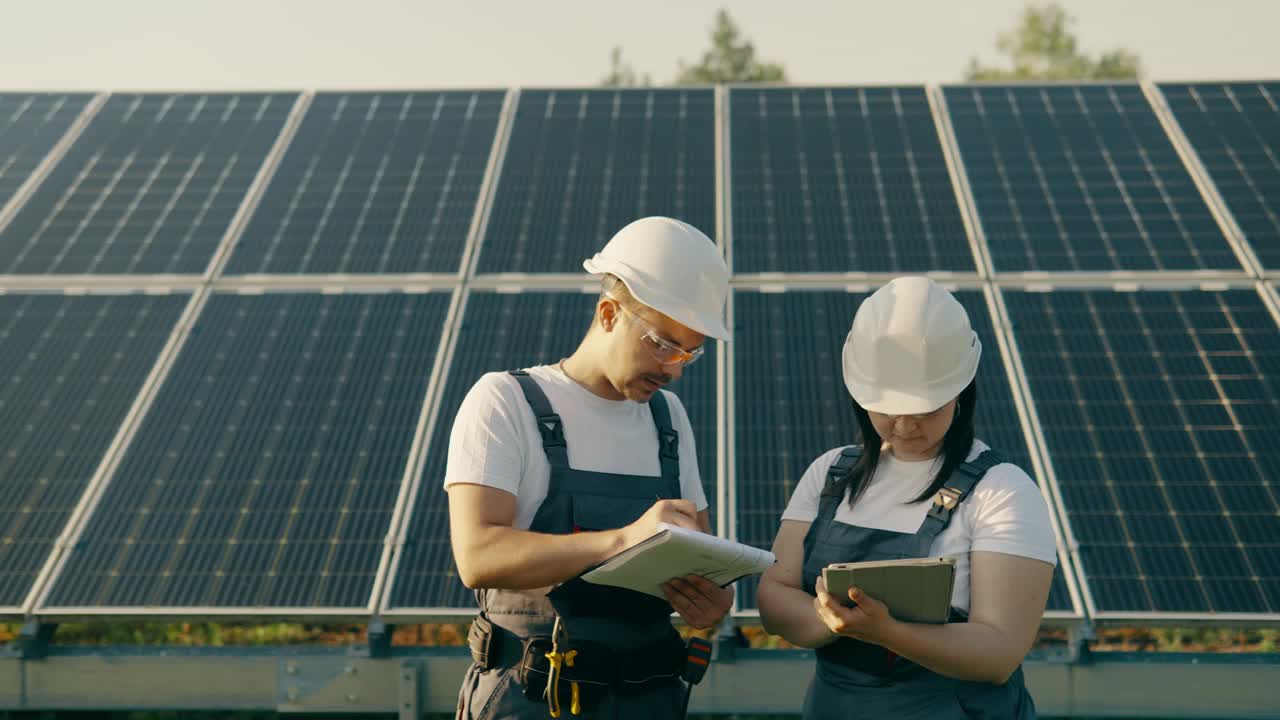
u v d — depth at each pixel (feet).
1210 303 25.58
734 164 31.78
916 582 9.09
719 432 23.04
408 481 21.90
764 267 27.68
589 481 10.37
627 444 10.78
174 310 26.91
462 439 10.26
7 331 26.30
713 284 10.28
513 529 9.69
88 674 19.49
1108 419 22.80
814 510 11.65
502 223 29.55
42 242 29.40
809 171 31.35
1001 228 28.60
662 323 9.83
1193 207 28.78
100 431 23.57
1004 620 9.75
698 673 10.87
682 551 8.79
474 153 32.99
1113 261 27.12
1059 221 28.68
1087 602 19.03
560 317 26.13
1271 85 34.09
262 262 28.48
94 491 21.98
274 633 30.53
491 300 26.81
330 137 34.17
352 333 26.02
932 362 10.28
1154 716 18.60
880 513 10.90
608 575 9.23
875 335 10.61
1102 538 20.38
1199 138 31.68
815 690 11.07
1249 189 29.32
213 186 31.78
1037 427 22.48
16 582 20.21
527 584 9.52
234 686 19.43
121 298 27.32
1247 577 19.49
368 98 36.32
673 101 35.65
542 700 10.14
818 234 28.73
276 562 20.51
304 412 23.91
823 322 25.89
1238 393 23.21
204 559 20.59
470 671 10.87
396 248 28.81
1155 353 24.34
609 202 30.30
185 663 19.42
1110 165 30.81
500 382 10.54
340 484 22.17
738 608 19.20
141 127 34.88
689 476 11.62
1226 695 18.44
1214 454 21.94
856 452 11.48
